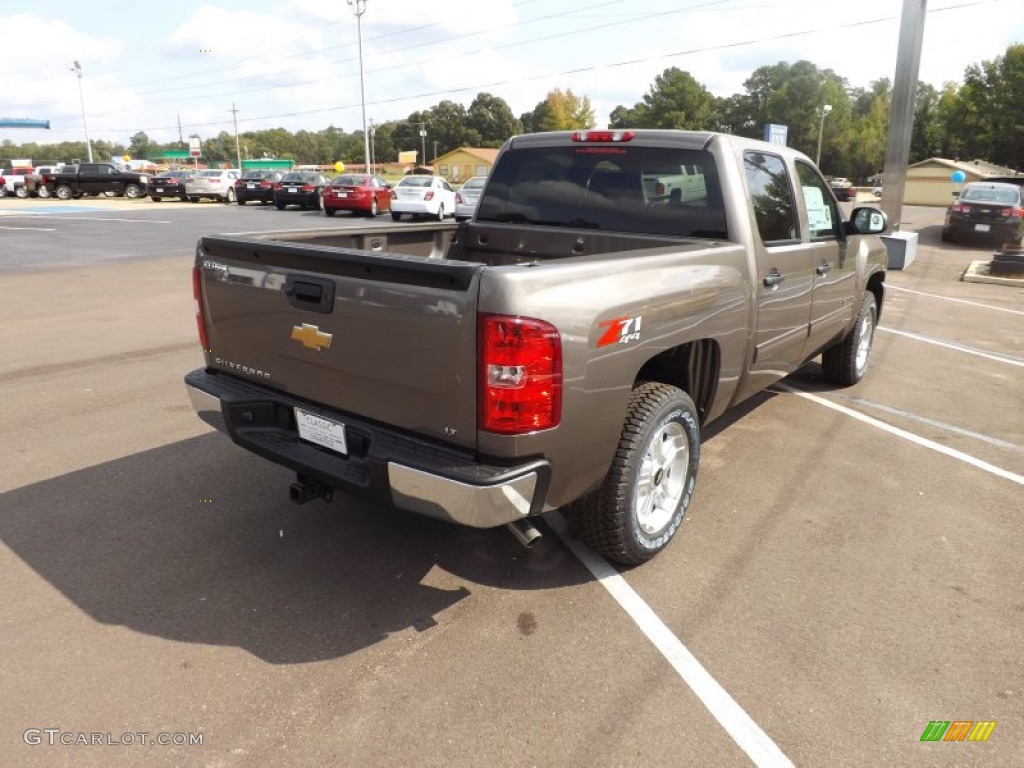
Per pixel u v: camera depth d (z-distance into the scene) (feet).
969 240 67.26
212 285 11.03
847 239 16.79
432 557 11.33
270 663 8.83
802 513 12.97
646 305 9.61
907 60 48.37
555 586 10.61
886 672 8.84
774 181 13.88
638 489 10.59
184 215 85.81
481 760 7.44
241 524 12.21
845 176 319.06
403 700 8.26
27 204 106.73
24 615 9.64
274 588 10.40
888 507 13.28
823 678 8.72
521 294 8.00
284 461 10.29
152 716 7.95
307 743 7.62
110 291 35.58
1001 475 14.87
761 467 14.99
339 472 9.50
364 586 10.51
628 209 13.56
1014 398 20.27
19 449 15.23
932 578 10.94
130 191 123.24
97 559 11.05
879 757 7.57
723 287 11.39
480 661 8.94
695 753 7.57
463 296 8.08
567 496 9.27
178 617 9.68
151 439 15.89
